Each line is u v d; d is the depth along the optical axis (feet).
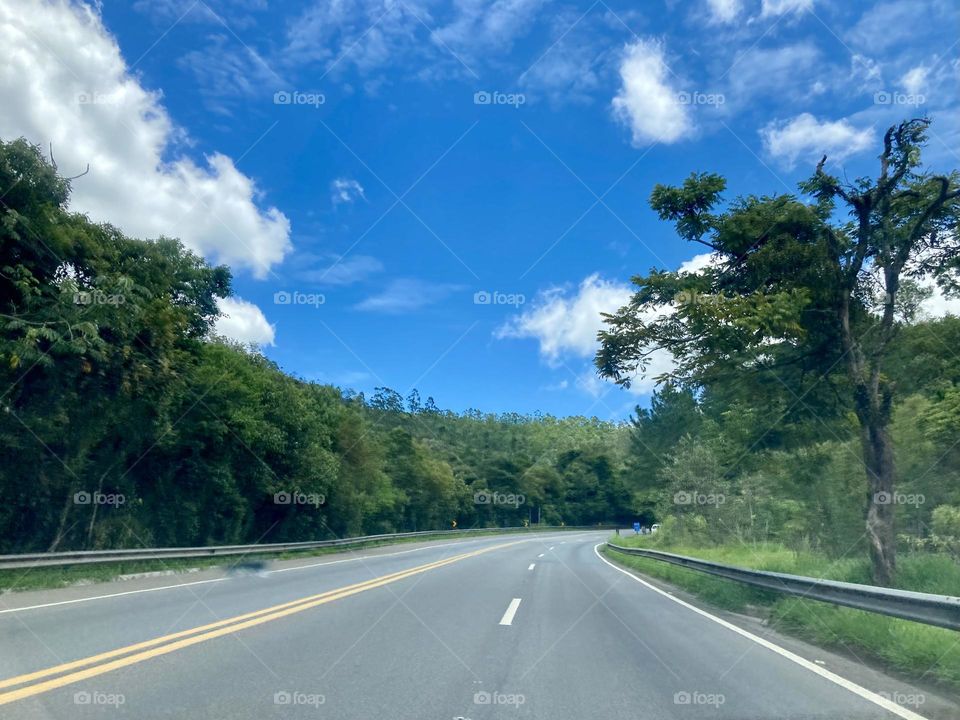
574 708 21.94
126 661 25.62
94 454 70.79
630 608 46.88
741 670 27.55
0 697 20.86
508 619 39.42
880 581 46.06
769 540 116.26
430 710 21.25
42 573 51.44
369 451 146.00
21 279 55.31
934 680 25.21
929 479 71.97
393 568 75.05
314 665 26.27
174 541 86.99
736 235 51.34
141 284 68.28
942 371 66.95
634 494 243.19
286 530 121.70
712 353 52.26
